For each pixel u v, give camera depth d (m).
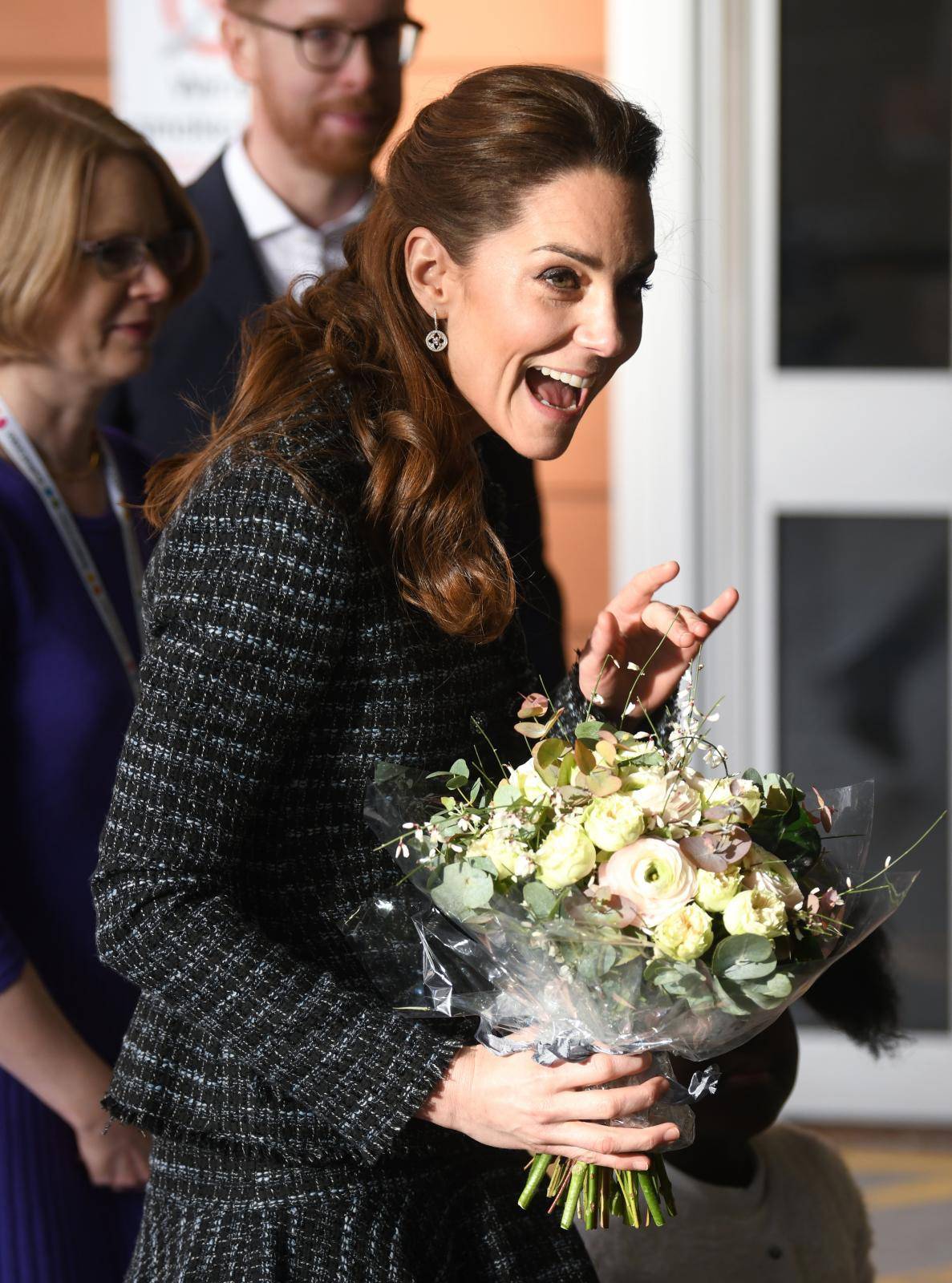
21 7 13.19
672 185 12.95
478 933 4.72
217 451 5.02
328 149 10.14
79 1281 7.18
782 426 13.52
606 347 4.89
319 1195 5.04
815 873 5.04
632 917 4.43
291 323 5.37
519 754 5.64
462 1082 4.74
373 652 4.96
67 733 7.41
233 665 4.66
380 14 9.88
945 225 13.30
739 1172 6.82
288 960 4.74
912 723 13.84
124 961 4.73
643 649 5.82
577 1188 5.03
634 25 12.78
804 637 13.86
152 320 7.84
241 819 4.73
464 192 4.95
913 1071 13.96
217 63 12.68
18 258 7.38
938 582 13.69
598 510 13.73
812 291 13.42
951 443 13.45
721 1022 4.71
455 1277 5.22
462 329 5.09
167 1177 5.20
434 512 5.00
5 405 7.67
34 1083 7.02
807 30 13.15
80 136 7.51
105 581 7.88
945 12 13.04
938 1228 12.10
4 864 7.32
